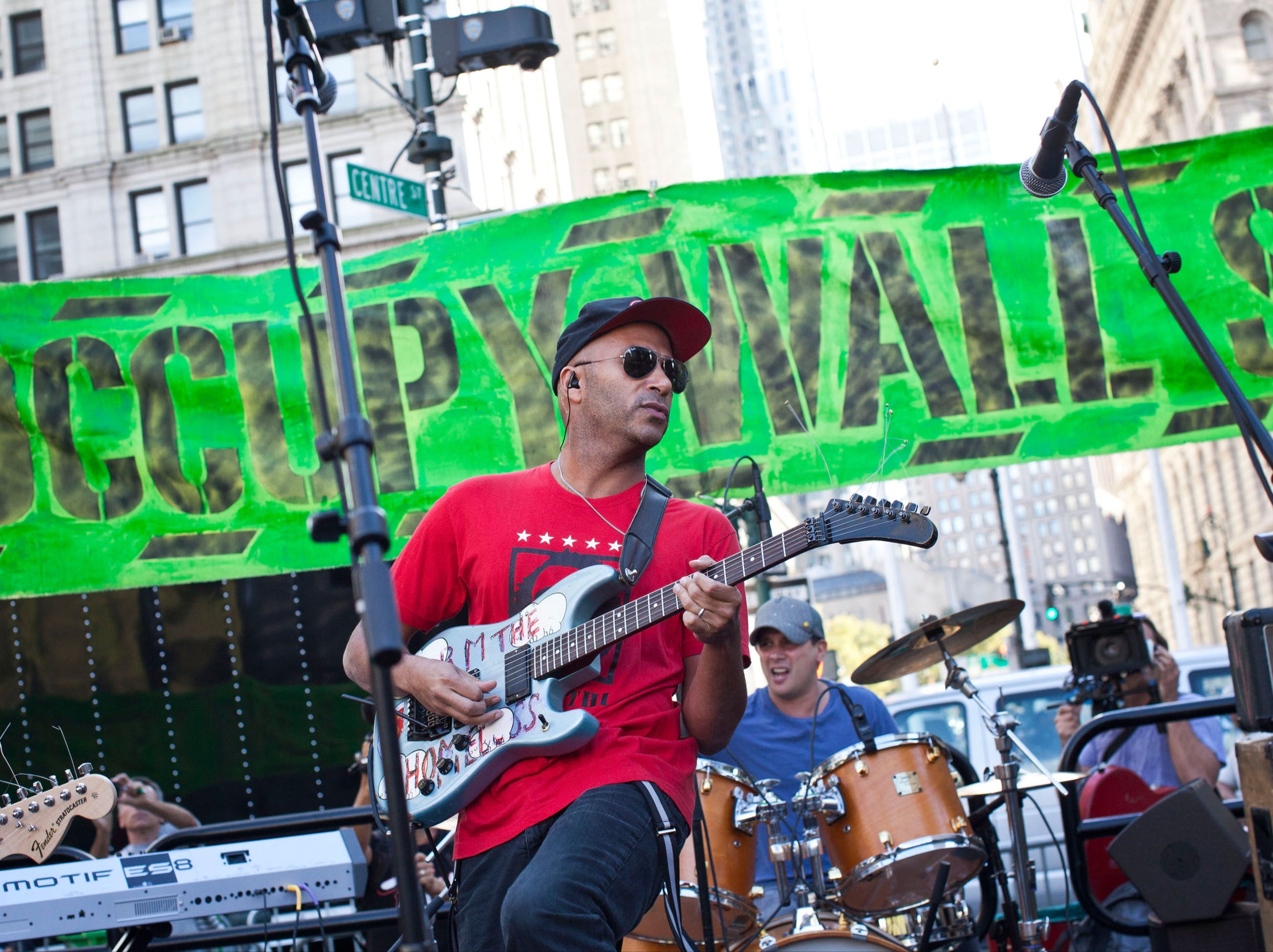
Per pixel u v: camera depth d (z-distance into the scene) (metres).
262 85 34.38
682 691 2.78
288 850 3.47
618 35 76.94
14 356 4.82
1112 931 4.59
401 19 6.19
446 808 2.58
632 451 2.82
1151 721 4.48
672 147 75.94
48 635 4.84
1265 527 35.62
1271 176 4.89
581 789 2.47
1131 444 4.81
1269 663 3.33
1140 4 40.53
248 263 33.06
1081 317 4.88
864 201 4.96
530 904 2.21
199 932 4.01
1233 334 4.84
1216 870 4.06
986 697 7.63
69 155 34.97
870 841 4.04
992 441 4.82
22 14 36.09
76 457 4.79
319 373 2.21
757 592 13.36
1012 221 4.95
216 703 4.84
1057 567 138.25
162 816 4.54
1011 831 4.15
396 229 31.59
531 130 47.88
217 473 4.82
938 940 4.27
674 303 2.82
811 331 4.89
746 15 172.25
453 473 4.84
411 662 2.67
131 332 4.87
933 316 4.89
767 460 4.81
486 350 4.90
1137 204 4.92
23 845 3.53
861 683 4.60
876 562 70.38
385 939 4.54
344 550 4.79
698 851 3.24
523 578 2.76
